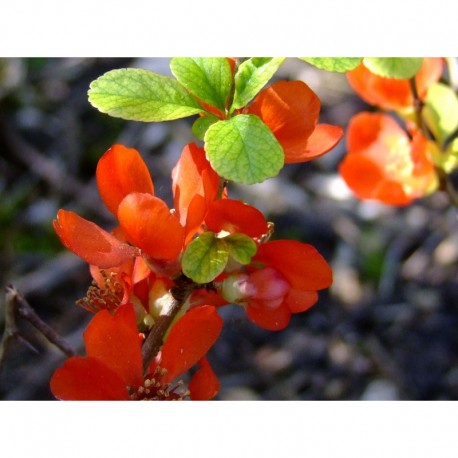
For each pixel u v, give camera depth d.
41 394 0.40
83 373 0.18
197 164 0.18
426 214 0.48
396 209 0.48
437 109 0.28
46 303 0.44
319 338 0.43
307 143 0.18
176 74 0.18
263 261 0.18
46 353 0.42
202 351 0.19
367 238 0.47
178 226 0.17
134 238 0.17
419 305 0.44
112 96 0.18
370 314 0.44
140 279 0.19
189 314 0.18
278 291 0.18
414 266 0.46
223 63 0.18
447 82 0.37
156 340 0.19
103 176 0.18
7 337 0.25
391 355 0.42
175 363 0.19
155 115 0.18
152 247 0.17
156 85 0.18
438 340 0.43
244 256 0.17
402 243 0.47
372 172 0.29
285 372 0.42
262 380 0.42
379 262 0.46
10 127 0.50
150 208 0.17
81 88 0.53
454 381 0.41
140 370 0.19
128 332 0.18
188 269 0.17
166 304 0.19
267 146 0.17
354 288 0.45
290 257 0.18
